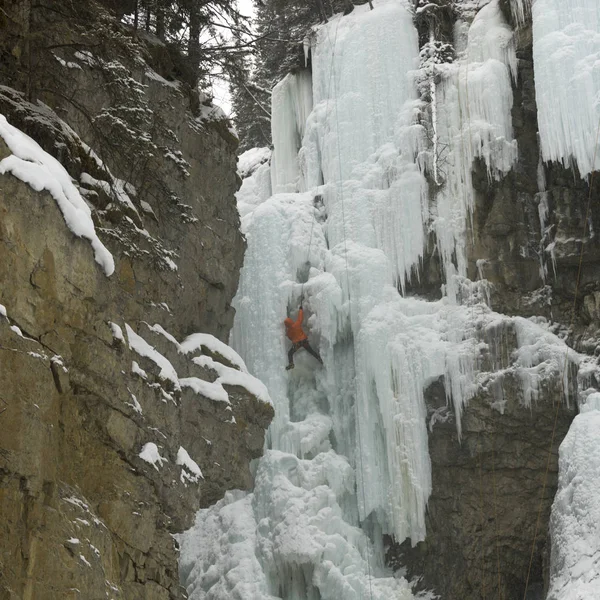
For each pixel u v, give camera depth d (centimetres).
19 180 1194
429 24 2627
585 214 2359
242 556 2242
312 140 2730
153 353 1586
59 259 1256
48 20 1722
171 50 2164
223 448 1925
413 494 2292
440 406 2350
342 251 2494
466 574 2316
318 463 2352
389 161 2531
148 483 1476
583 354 2316
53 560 1172
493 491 2320
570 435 2094
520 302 2406
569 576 1928
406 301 2434
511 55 2519
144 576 1452
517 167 2461
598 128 2252
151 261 1731
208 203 2141
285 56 3120
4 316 1141
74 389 1332
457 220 2456
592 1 2350
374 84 2616
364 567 2266
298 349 2417
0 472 1113
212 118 2189
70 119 1719
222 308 2175
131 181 1842
